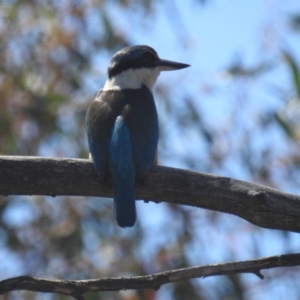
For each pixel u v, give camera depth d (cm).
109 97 891
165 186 759
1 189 746
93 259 1416
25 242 1453
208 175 750
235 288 1364
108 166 795
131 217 766
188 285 1352
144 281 708
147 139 820
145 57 976
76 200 1455
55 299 1360
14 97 1420
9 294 1336
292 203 730
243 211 738
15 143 1417
